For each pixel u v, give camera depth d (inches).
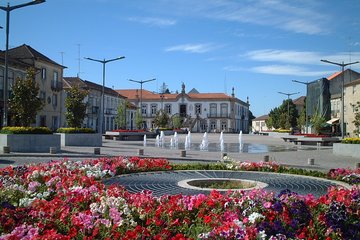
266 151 1099.9
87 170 404.2
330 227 201.9
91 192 263.3
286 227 198.8
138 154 850.8
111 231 187.5
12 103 910.4
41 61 1782.7
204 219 202.4
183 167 475.5
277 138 2241.6
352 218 223.6
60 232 195.2
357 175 396.8
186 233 194.7
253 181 383.6
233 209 226.7
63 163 426.6
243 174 440.8
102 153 859.4
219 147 1290.6
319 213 222.8
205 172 451.8
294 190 349.4
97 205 225.6
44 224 195.9
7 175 351.3
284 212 211.5
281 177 421.7
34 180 339.3
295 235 189.2
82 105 1179.9
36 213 209.2
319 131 1708.9
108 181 385.1
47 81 1844.2
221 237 177.5
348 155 940.0
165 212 219.0
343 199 249.9
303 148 1291.8
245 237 173.9
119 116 2177.7
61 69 1991.9
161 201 241.0
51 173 358.3
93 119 2488.9
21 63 1581.0
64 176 338.6
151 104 3767.2
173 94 3863.2
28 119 915.4
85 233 189.5
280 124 3009.4
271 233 186.5
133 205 228.7
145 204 232.1
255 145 1465.3
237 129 3885.3
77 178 333.1
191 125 3673.7
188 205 227.8
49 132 903.1
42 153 791.7
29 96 908.6
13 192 277.9
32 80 928.9
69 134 1100.5
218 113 3722.9
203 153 959.6
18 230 177.9
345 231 205.0
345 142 976.3
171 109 3759.8
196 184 384.2
